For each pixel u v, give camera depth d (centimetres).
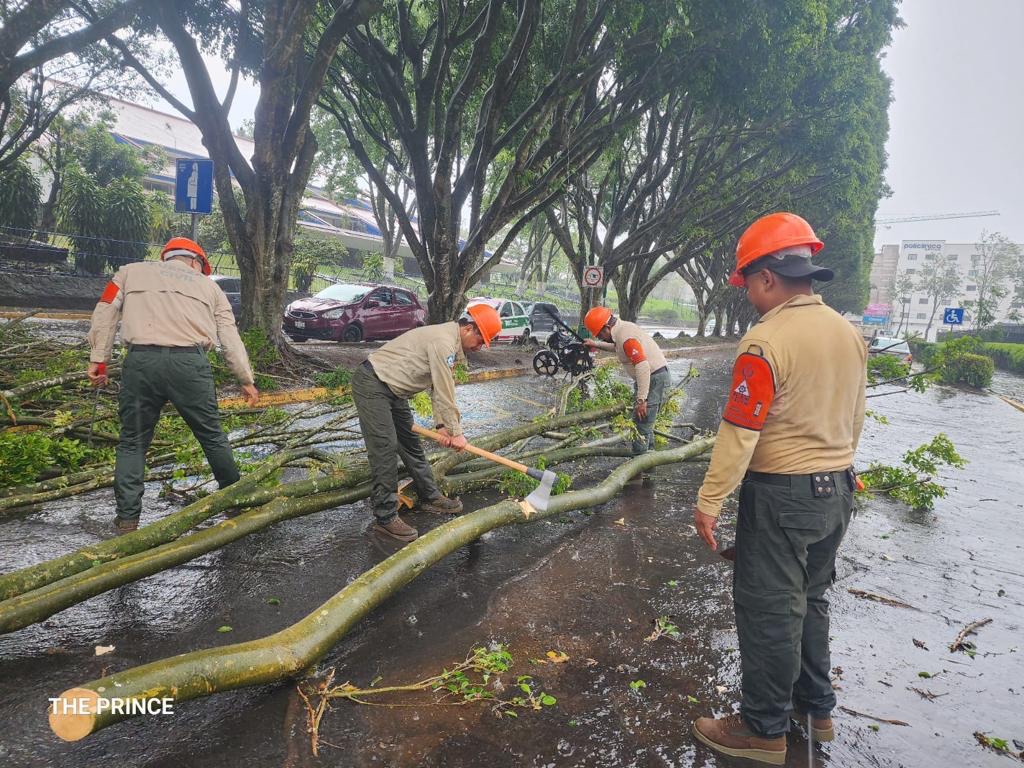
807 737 254
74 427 524
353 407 639
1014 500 699
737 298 4044
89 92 1853
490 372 1409
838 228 2823
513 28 1219
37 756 211
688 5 1040
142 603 314
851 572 434
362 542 409
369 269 2894
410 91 1448
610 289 8375
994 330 4162
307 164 1065
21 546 360
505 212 1301
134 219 1964
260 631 296
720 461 224
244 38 1010
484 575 380
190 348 379
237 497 378
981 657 329
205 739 225
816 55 1421
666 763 231
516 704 258
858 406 237
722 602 368
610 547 442
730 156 2116
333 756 221
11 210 1847
